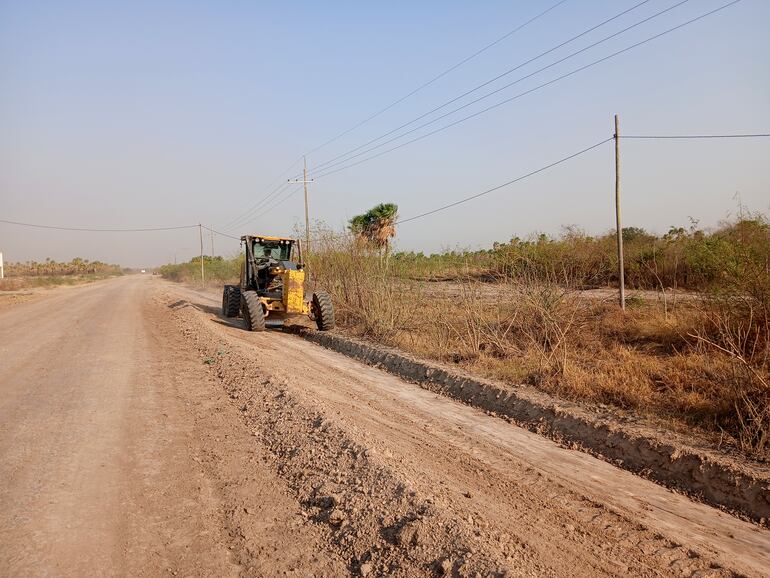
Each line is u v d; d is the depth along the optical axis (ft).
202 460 19.36
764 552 15.06
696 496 18.80
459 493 17.15
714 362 27.30
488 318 40.63
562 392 27.73
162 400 26.81
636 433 21.84
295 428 21.91
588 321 38.60
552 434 24.31
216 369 33.73
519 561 12.83
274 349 44.09
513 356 34.65
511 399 27.66
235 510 15.78
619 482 19.60
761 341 26.89
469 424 25.61
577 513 16.72
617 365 30.04
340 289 58.29
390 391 31.32
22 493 16.30
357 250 56.54
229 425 23.25
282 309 55.11
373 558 13.24
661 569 13.66
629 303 43.21
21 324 59.36
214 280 169.07
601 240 61.57
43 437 21.18
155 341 45.19
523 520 15.79
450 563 12.32
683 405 24.30
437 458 20.71
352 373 35.99
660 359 30.91
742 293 28.45
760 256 28.09
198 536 14.30
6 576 12.07
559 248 42.22
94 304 87.25
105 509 15.52
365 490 16.24
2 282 173.27
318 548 13.92
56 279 215.72
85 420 23.36
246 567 12.98
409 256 54.60
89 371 33.17
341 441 19.79
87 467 18.40
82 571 12.48
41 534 13.94
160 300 92.32
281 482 17.78
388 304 48.01
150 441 21.08
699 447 20.36
